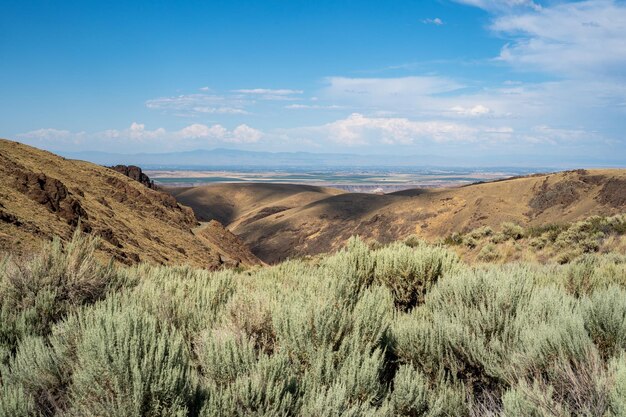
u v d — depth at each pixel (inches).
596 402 104.9
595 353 117.7
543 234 773.9
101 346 102.2
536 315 162.9
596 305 143.8
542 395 106.7
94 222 1198.9
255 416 106.9
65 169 1831.9
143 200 2078.0
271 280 289.7
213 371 121.6
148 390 101.8
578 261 445.7
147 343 110.2
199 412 107.3
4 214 718.5
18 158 1582.2
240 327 150.7
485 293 184.4
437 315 167.5
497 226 4891.7
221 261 1798.7
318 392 114.1
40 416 103.0
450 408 122.0
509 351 138.8
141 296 190.5
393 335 158.4
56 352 123.5
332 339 136.5
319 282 200.4
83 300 185.6
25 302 169.6
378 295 174.4
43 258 191.8
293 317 138.5
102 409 99.0
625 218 711.7
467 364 142.7
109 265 220.8
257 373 115.0
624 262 406.9
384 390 125.0
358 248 268.2
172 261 1359.5
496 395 128.9
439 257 257.0
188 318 175.6
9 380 117.2
